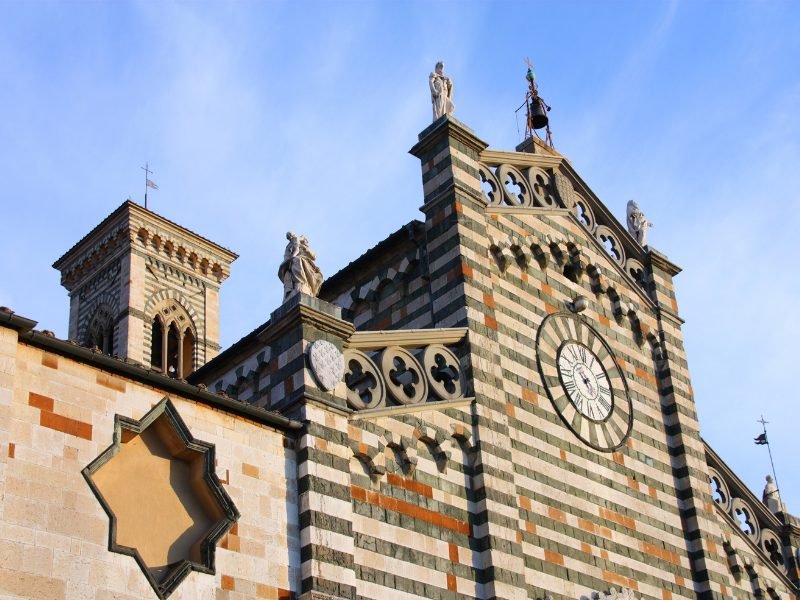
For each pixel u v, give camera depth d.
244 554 25.83
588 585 33.94
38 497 22.84
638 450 38.56
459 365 33.31
